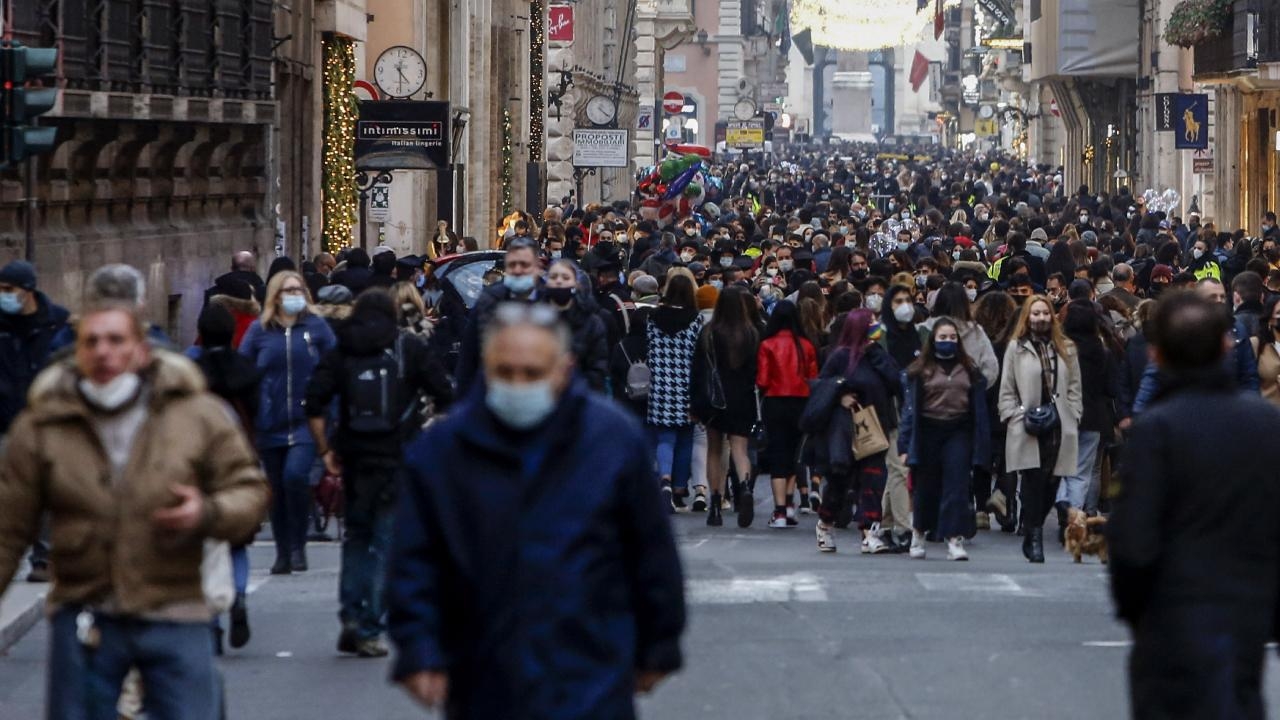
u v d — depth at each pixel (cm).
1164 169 14662
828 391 3697
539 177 13338
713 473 4153
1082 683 2347
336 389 2588
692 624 2741
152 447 1662
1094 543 3584
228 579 1930
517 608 1385
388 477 2578
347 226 7869
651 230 7981
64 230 5166
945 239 8281
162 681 1673
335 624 2827
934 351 3550
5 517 1666
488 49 11881
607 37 18250
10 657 2639
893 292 4056
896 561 3575
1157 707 1546
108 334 1641
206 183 6350
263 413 3158
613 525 1410
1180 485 1543
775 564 3450
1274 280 4547
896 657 2500
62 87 4862
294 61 7338
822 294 4425
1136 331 3791
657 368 4153
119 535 1653
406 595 1396
